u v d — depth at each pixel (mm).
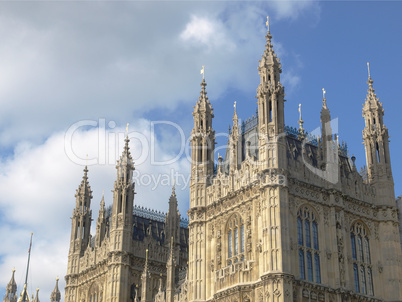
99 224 76938
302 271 51781
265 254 50656
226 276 54250
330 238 54438
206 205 59594
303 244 52781
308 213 54344
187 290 58969
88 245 78188
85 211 81500
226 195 57438
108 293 69000
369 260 57156
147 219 78000
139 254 71875
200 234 58719
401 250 58375
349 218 56938
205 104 64125
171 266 62500
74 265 78000
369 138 61938
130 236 71562
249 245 53469
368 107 62844
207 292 56312
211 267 56812
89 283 74875
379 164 60844
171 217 75688
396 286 56469
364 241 57562
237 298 51812
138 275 71000
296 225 52688
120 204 72875
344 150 62781
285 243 50625
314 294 51219
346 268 54000
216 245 57031
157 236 76688
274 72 56844
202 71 65938
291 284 49531
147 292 63500
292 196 53375
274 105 55344
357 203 57938
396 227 58938
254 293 50969
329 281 52844
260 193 53094
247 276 52375
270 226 51094
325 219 54938
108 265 70500
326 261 53344
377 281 56625
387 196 59562
